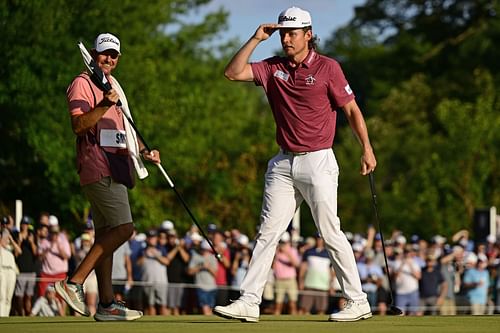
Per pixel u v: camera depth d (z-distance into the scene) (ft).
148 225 188.44
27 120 166.71
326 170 56.75
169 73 215.51
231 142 240.73
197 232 135.13
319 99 56.34
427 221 260.21
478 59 357.41
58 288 58.13
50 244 112.27
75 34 175.32
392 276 136.26
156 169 196.44
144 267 121.49
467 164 261.44
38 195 177.06
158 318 61.52
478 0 370.73
